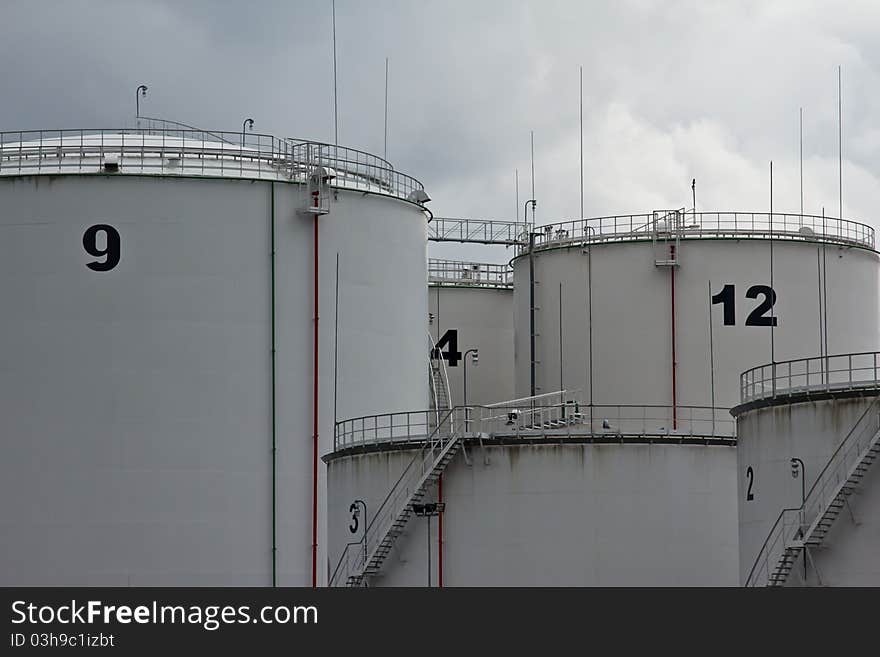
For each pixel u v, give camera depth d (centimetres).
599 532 6228
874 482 5181
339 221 7606
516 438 6262
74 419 7288
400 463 6419
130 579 7238
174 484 7288
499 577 6219
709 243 8156
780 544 5412
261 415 7394
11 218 7369
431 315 10219
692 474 6328
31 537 7262
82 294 7331
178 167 7431
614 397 8244
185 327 7350
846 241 8306
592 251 8375
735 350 8100
